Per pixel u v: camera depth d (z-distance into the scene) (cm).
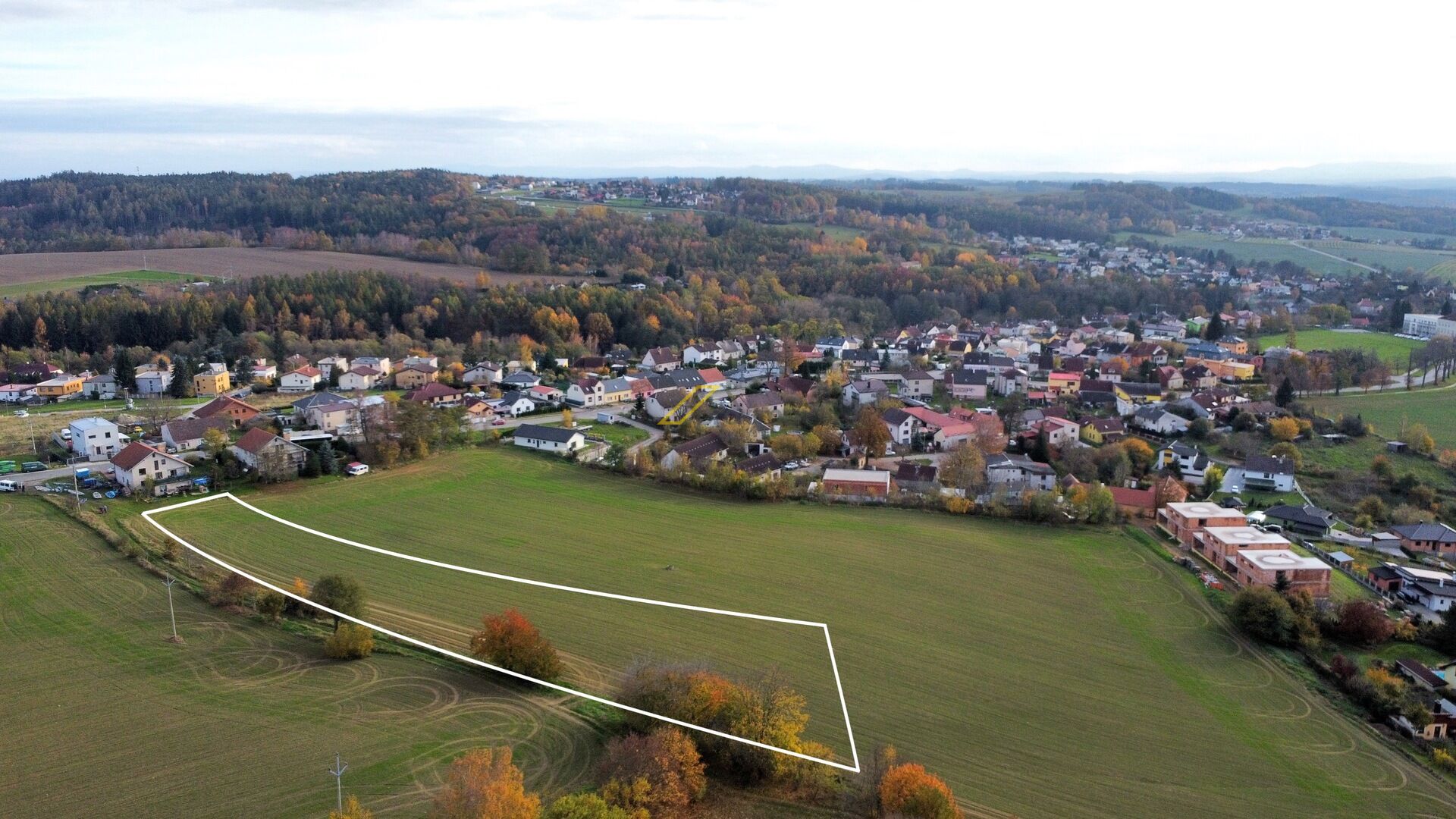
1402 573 9050
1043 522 10588
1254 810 5678
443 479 11556
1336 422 14650
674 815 5203
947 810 5069
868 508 10988
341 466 11525
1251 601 7988
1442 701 6819
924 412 14875
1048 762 6072
